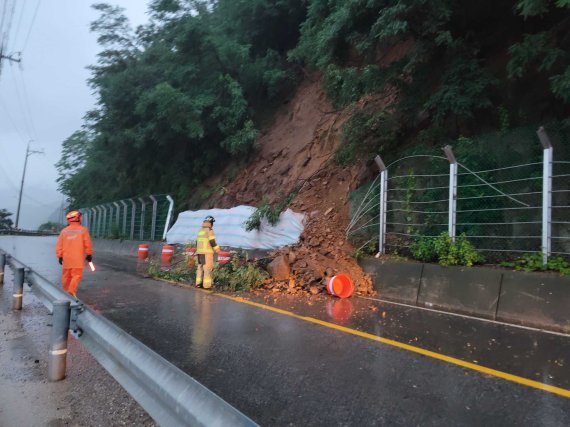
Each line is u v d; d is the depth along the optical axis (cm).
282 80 2003
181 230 1794
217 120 1900
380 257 992
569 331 624
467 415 356
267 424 342
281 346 543
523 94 967
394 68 1063
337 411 364
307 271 998
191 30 1844
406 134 1189
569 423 341
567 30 839
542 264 711
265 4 1955
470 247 825
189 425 181
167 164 2319
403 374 447
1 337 613
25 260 1670
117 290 992
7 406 391
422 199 1000
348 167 1340
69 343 579
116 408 385
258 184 1698
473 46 983
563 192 764
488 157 899
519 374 448
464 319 703
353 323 667
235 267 1089
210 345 547
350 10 952
